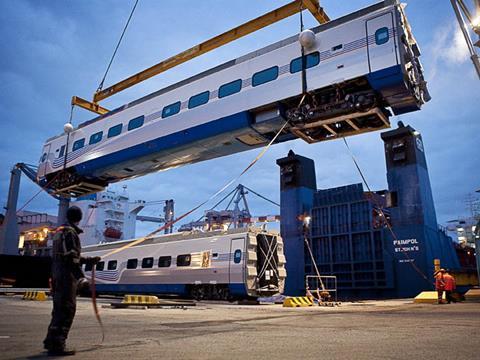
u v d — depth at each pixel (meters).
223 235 18.55
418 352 3.85
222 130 16.94
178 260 19.97
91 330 5.81
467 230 49.84
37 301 15.14
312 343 4.50
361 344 4.42
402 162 26.88
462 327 6.44
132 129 20.64
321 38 14.96
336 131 16.66
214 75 17.75
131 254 22.62
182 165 22.33
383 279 26.22
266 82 15.92
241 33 21.23
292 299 15.04
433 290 24.05
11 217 38.59
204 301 18.36
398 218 26.19
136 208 61.75
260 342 4.57
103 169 22.78
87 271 25.20
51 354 3.58
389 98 14.15
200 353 3.73
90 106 28.11
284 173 32.94
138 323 7.11
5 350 3.84
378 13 13.94
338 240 28.94
